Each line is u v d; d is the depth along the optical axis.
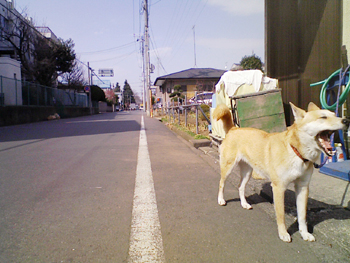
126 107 120.44
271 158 2.97
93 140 9.76
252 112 5.63
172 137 11.01
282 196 2.88
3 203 3.70
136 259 2.43
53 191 4.19
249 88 6.30
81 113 33.91
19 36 25.50
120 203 3.73
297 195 2.94
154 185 4.55
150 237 2.82
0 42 26.34
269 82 6.37
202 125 12.98
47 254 2.49
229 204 3.78
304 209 2.87
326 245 2.70
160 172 5.41
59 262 2.37
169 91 34.28
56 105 26.36
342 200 3.50
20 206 3.60
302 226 2.88
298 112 2.79
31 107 19.73
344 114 5.07
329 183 4.14
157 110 32.19
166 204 3.73
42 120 21.89
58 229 2.97
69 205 3.64
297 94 6.47
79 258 2.43
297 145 2.72
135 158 6.70
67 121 21.22
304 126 2.66
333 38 5.37
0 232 2.90
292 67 6.61
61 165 5.88
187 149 8.14
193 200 3.90
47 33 33.53
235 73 6.44
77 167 5.71
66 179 4.82
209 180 4.91
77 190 4.25
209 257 2.47
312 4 5.88
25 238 2.78
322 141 2.61
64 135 11.29
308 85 6.07
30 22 27.19
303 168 2.75
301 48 6.27
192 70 38.78
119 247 2.62
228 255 2.51
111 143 9.08
